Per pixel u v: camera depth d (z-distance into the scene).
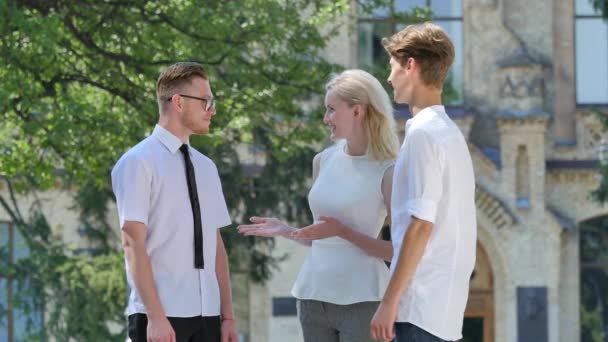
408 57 7.93
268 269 30.83
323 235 9.20
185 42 21.48
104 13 21.56
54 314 28.59
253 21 21.80
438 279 7.80
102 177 21.95
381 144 9.41
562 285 35.94
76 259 29.00
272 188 29.64
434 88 7.96
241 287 34.94
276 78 22.36
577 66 36.41
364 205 9.40
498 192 35.56
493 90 35.94
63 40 21.56
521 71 35.56
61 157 21.91
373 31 35.19
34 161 22.73
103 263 29.17
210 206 8.95
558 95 36.31
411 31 7.96
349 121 9.39
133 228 8.56
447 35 7.97
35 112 23.02
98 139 21.20
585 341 36.06
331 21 23.66
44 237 29.53
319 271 9.41
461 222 7.88
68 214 34.56
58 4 21.48
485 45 36.00
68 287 28.55
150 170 8.70
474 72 36.00
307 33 22.86
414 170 7.75
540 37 36.28
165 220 8.74
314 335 9.52
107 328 28.75
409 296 7.80
